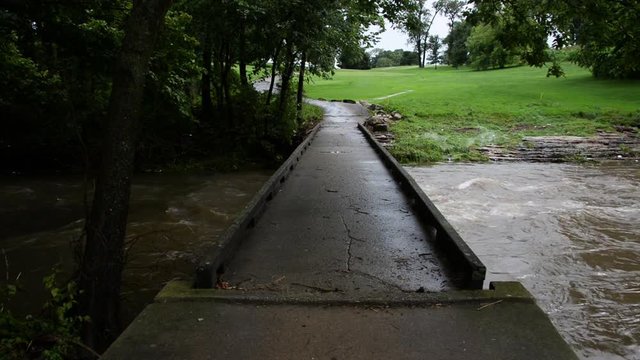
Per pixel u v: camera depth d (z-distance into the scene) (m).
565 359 3.13
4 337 4.14
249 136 20.41
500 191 14.96
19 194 14.15
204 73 20.22
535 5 7.72
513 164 19.91
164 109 18.48
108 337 4.37
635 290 7.67
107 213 4.39
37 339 4.16
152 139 19.14
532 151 21.61
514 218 11.94
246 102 21.41
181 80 17.06
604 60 8.67
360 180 10.80
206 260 4.54
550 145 22.45
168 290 4.18
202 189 15.14
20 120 17.62
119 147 4.41
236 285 4.78
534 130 25.84
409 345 3.32
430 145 21.98
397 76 62.66
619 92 35.34
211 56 21.83
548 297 7.46
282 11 17.16
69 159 18.09
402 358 3.16
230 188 15.34
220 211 12.13
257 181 16.69
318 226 6.96
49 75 15.12
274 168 19.42
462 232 10.84
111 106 4.42
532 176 17.38
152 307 3.89
